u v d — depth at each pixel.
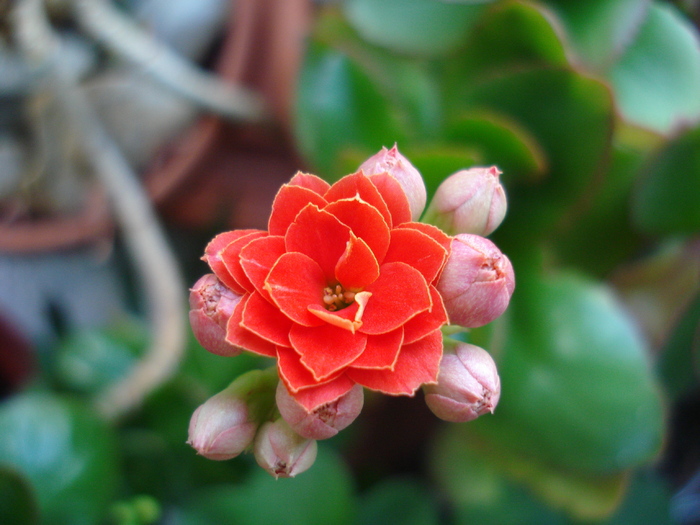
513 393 0.12
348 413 0.10
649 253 0.14
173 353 0.13
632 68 0.13
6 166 0.17
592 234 0.14
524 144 0.12
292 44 0.16
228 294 0.10
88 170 0.17
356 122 0.13
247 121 0.16
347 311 0.10
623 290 0.14
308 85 0.13
